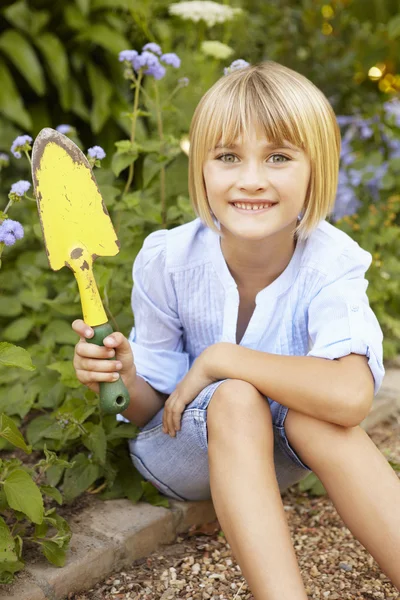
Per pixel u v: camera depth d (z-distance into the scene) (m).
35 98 3.18
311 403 1.24
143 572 1.40
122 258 1.88
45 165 1.24
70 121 3.20
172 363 1.52
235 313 1.44
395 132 3.13
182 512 1.53
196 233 1.46
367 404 1.25
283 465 1.40
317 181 1.32
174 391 1.38
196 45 3.15
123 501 1.55
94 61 3.22
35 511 1.24
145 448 1.49
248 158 1.27
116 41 2.99
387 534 1.20
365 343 1.28
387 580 1.40
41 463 1.41
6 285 2.19
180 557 1.46
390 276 2.59
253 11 3.78
